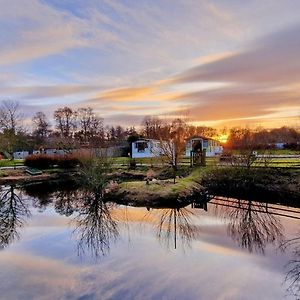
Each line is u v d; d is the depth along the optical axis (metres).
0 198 23.98
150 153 44.16
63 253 11.40
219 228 14.71
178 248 11.80
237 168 24.03
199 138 40.97
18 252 11.55
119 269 9.75
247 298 7.76
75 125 82.31
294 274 9.14
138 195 21.39
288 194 20.52
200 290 8.23
